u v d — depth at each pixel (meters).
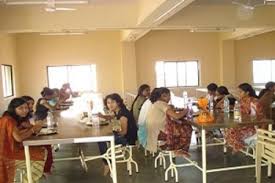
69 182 3.98
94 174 4.25
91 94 9.02
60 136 3.13
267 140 3.36
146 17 5.35
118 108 4.00
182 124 3.94
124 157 4.29
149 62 10.00
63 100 7.19
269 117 4.81
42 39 9.51
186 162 4.57
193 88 10.28
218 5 6.69
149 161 4.73
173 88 10.20
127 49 9.68
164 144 3.95
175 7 4.50
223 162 4.50
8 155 3.10
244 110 4.18
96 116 4.30
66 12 6.19
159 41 10.02
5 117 3.10
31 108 4.24
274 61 10.46
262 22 6.87
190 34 10.12
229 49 10.09
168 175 4.05
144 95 5.16
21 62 9.44
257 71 10.43
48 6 4.98
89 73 9.81
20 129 3.24
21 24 6.10
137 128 4.32
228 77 10.12
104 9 6.31
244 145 4.11
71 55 9.66
